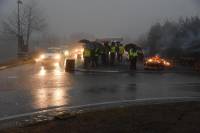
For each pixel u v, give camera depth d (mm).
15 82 17250
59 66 29859
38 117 8945
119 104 11016
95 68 26672
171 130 6930
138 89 14891
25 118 8859
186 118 7996
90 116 8422
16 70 25672
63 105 10797
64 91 13984
